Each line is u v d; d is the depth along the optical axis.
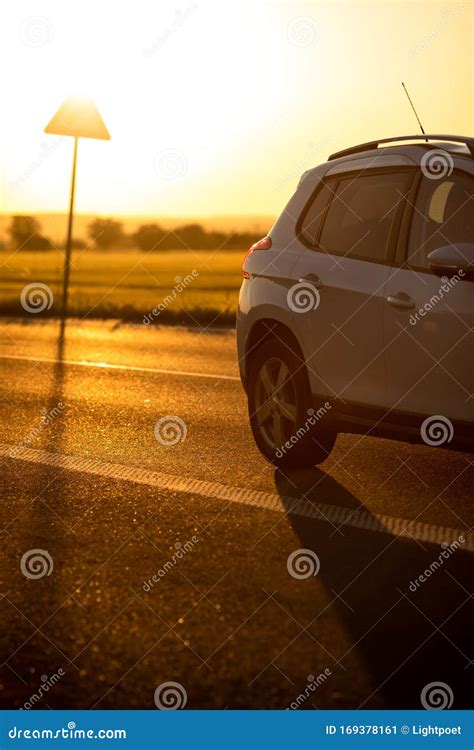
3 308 20.94
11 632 4.40
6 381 11.37
